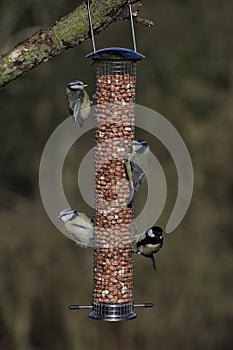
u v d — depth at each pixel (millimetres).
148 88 19141
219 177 18219
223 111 18641
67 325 17703
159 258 17812
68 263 18094
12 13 17812
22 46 5883
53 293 17906
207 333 17672
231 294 17797
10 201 19531
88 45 18844
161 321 17703
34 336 17719
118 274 7492
